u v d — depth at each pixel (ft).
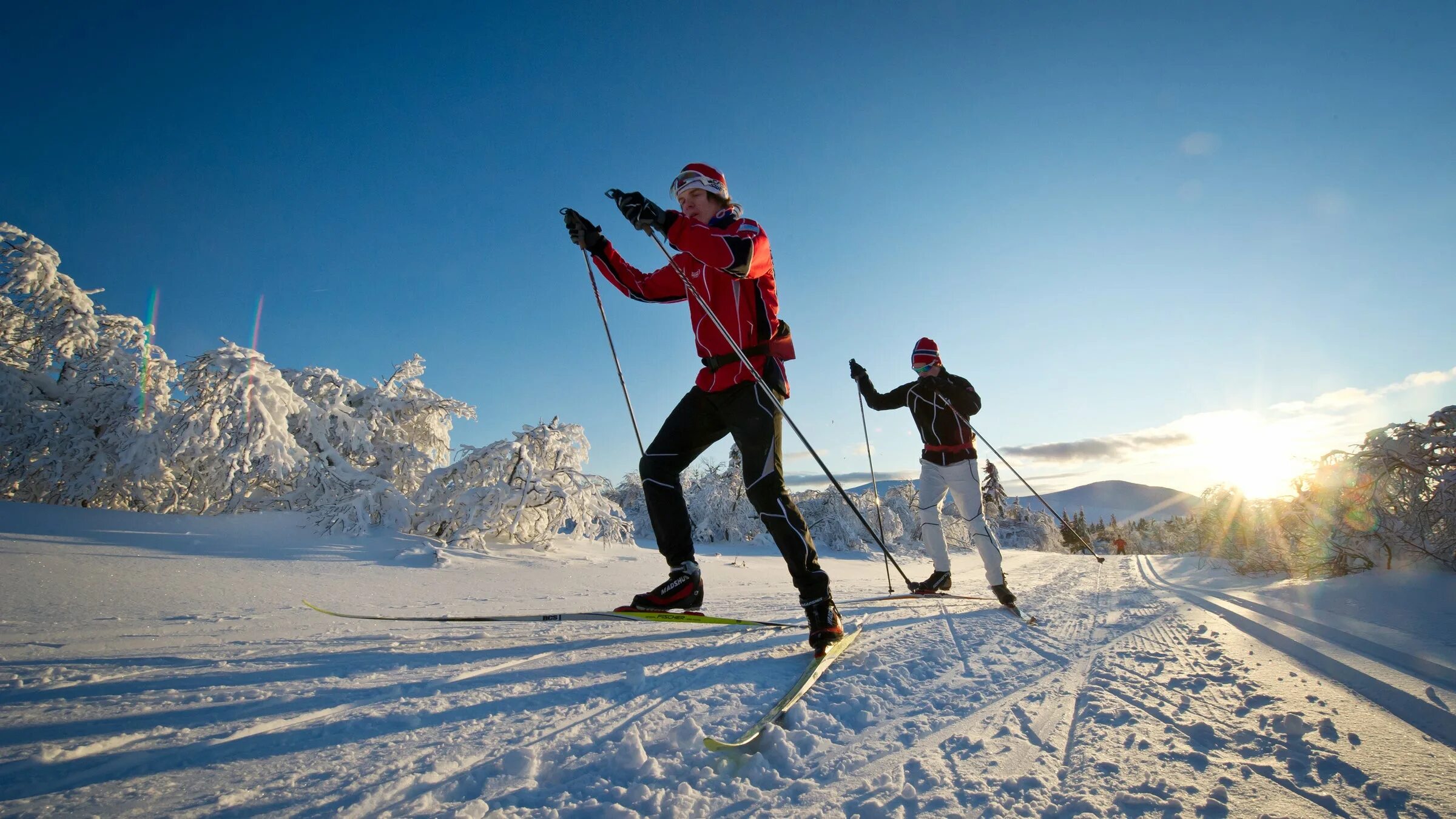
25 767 3.68
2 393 34.30
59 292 36.70
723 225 7.80
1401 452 14.23
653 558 38.88
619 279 8.94
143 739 4.20
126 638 8.25
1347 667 6.41
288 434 34.60
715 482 77.10
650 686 5.86
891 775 4.04
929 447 15.15
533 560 32.73
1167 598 14.02
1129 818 3.38
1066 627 10.19
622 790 3.68
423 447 46.21
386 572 24.32
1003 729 4.93
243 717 4.68
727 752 4.34
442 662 6.57
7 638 8.25
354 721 4.67
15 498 35.35
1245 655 7.53
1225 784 3.82
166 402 37.29
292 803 3.39
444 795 3.60
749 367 7.52
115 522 28.50
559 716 4.93
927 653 7.74
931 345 15.34
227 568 21.59
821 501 74.54
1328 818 3.34
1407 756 4.20
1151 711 5.33
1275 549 16.93
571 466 39.63
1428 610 9.33
